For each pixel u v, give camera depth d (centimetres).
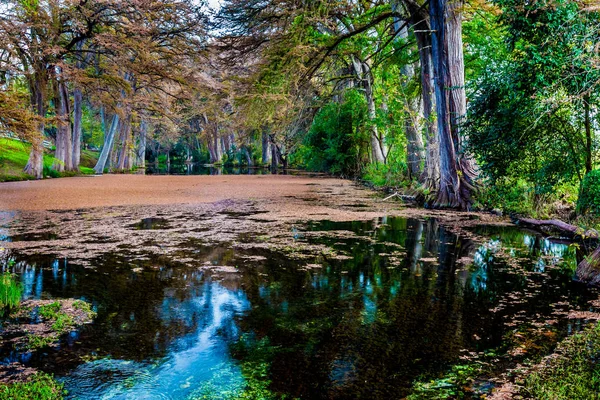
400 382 299
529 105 875
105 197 1527
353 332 385
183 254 681
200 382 299
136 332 384
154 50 2469
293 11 1409
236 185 2220
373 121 2094
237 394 284
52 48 2066
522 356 337
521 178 1130
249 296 485
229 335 378
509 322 409
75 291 496
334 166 3103
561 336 375
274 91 1614
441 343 362
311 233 880
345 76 2325
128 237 812
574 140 968
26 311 431
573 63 733
